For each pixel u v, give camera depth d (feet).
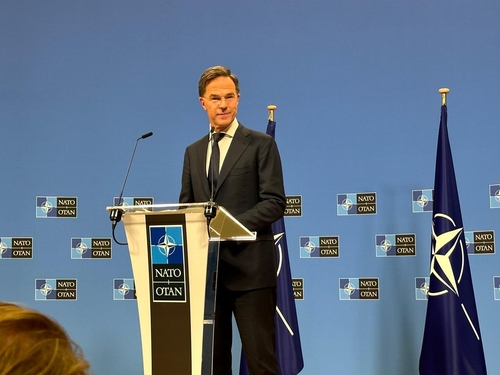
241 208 7.96
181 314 7.16
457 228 11.24
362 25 13.30
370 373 12.80
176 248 7.13
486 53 12.55
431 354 11.15
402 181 12.85
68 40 14.26
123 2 14.26
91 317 13.79
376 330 12.82
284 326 11.62
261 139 8.16
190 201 8.54
